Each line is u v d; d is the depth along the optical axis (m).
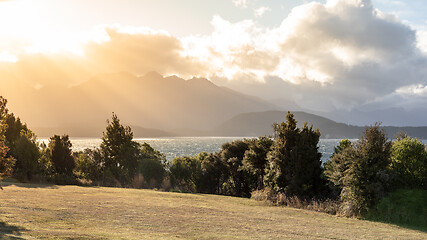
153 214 14.69
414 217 17.39
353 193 19.91
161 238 9.63
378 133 20.66
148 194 24.31
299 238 11.36
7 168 14.09
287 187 24.97
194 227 12.30
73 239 8.34
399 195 19.11
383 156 20.03
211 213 16.62
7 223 9.80
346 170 20.48
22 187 22.61
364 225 16.16
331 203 21.84
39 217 11.45
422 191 19.20
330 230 13.83
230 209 19.14
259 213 18.30
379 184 19.20
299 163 25.36
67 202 16.09
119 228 11.01
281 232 12.48
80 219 12.02
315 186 25.41
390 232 14.27
